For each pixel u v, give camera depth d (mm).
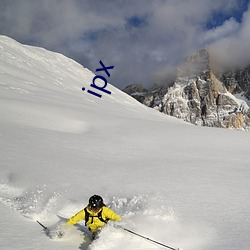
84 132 23562
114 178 10586
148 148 18297
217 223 6559
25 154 13273
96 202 5777
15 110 26922
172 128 27078
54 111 30000
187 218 6797
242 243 5477
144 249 5332
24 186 9125
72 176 10516
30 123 23516
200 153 17547
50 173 10672
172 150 18172
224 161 15188
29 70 76750
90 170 11555
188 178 10953
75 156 14227
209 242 5609
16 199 7977
